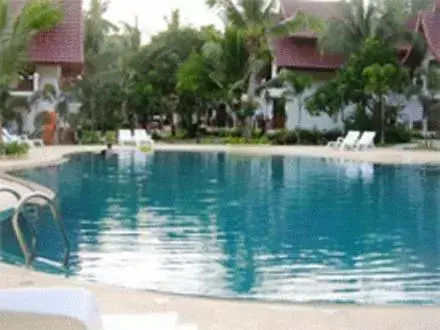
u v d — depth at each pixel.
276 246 10.13
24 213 10.70
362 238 10.77
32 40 35.66
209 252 9.68
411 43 39.12
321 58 41.81
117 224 12.07
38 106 35.78
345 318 5.68
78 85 39.34
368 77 34.59
